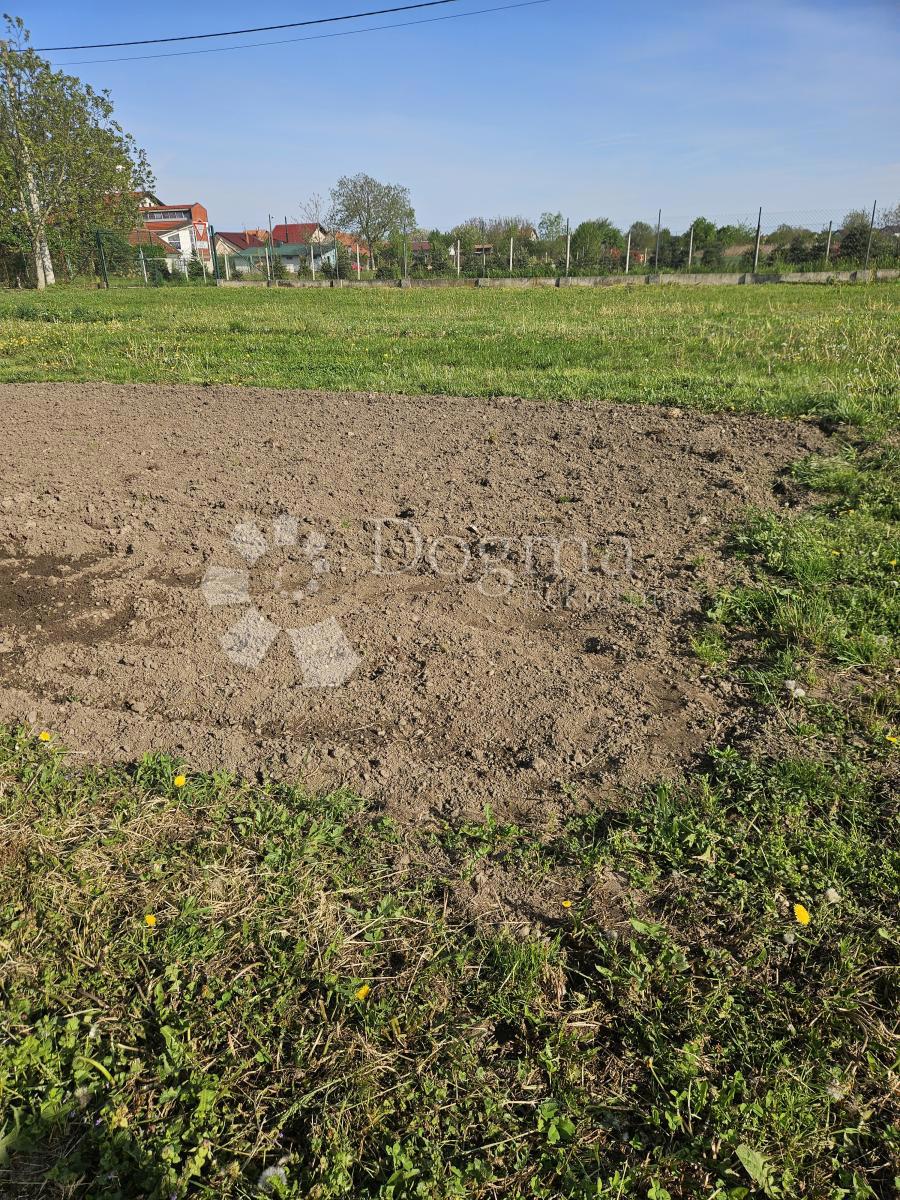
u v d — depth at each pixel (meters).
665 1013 1.95
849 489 4.76
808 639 3.35
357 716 3.08
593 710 3.05
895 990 1.96
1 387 8.38
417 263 38.03
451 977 2.04
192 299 23.34
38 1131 1.71
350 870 2.36
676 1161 1.67
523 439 6.06
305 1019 1.94
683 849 2.39
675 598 3.81
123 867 2.36
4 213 31.80
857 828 2.39
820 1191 1.61
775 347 9.28
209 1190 1.62
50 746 2.91
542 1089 1.80
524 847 2.43
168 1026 1.90
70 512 4.86
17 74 30.70
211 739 2.95
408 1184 1.62
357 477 5.44
